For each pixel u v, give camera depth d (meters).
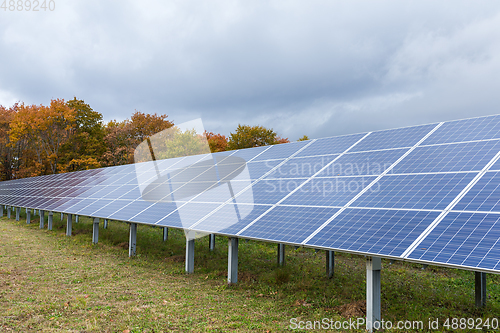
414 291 11.01
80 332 7.47
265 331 7.70
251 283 11.54
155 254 16.19
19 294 10.00
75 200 21.78
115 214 15.56
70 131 52.50
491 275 13.41
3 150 56.53
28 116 48.75
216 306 9.30
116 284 11.33
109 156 41.50
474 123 11.37
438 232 7.23
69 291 10.47
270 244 19.30
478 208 7.48
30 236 21.17
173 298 9.93
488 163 8.97
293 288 10.95
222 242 19.59
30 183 37.06
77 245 18.16
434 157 10.34
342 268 14.41
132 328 7.71
